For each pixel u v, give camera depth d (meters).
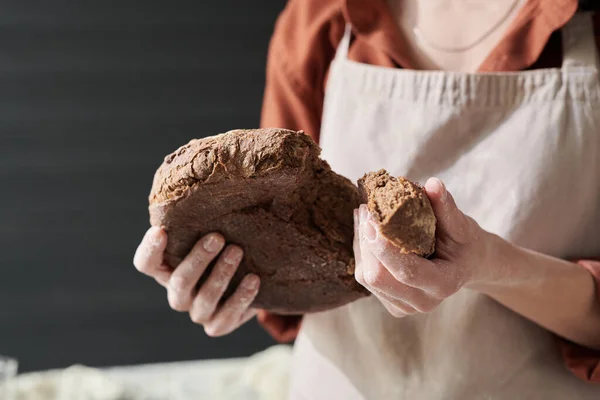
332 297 0.73
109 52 1.60
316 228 0.68
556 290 0.67
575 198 0.71
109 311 1.72
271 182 0.61
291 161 0.59
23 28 1.56
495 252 0.62
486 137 0.74
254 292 0.72
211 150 0.60
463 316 0.73
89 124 1.63
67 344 1.71
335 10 0.83
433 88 0.75
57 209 1.65
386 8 0.80
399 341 0.77
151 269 0.71
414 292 0.58
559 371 0.73
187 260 0.69
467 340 0.74
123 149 1.65
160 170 0.64
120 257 1.70
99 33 1.59
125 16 1.59
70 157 1.63
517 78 0.73
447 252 0.59
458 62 0.77
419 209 0.55
